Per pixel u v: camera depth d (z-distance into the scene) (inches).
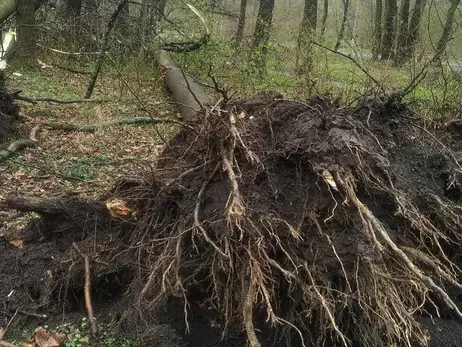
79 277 154.1
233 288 132.3
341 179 131.8
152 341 141.3
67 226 166.6
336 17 460.1
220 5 538.0
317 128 143.6
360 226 132.2
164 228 147.4
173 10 510.3
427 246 145.1
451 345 143.4
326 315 127.0
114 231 162.9
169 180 152.4
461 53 328.2
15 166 256.4
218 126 144.3
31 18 466.9
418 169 148.9
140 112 358.0
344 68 324.2
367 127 148.4
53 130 319.3
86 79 450.0
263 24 428.1
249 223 129.1
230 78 380.5
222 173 141.9
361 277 129.0
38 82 422.6
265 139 150.0
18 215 195.5
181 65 425.7
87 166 262.4
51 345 141.3
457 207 146.3
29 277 157.6
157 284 137.9
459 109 207.6
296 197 138.9
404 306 130.6
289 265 132.5
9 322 149.4
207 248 135.6
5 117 304.2
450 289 149.9
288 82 349.1
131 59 461.7
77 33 506.0
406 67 308.8
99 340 143.4
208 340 142.6
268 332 140.3
